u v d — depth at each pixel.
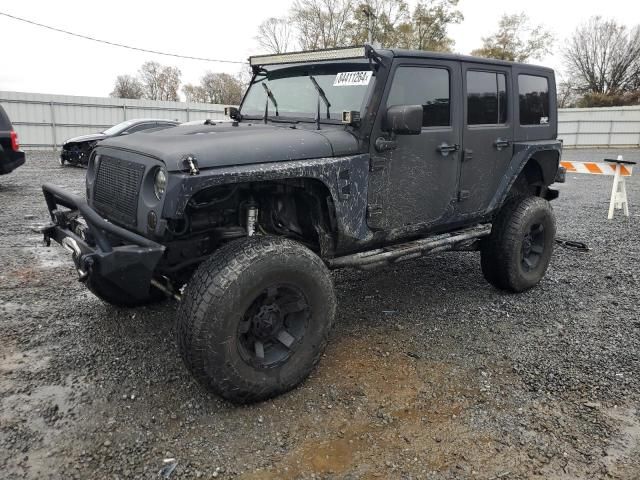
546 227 4.88
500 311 4.45
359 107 3.39
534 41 37.09
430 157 3.80
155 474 2.41
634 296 4.84
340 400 3.04
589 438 2.73
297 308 3.04
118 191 3.08
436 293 4.87
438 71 3.83
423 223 3.90
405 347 3.75
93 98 22.86
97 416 2.83
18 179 11.97
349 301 4.63
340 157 3.25
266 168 2.85
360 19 30.78
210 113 26.38
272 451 2.59
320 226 3.35
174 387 3.13
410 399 3.07
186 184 2.59
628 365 3.51
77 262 3.09
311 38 32.97
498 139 4.36
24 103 21.31
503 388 3.21
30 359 3.43
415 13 31.61
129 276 2.82
